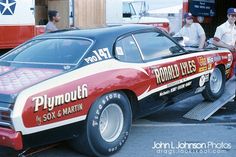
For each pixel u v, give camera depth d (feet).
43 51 16.62
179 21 50.11
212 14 44.11
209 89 21.80
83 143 14.80
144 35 17.99
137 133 18.69
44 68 15.20
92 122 14.60
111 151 15.55
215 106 21.75
